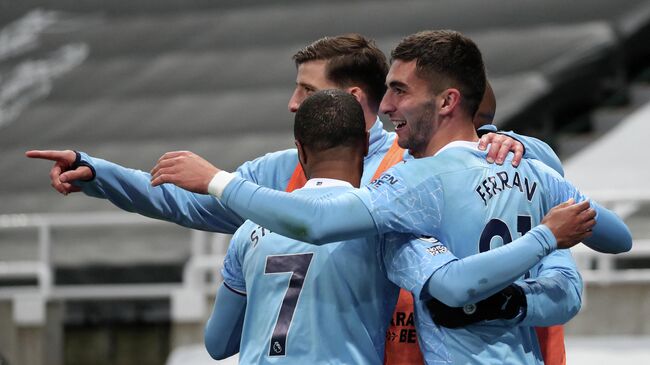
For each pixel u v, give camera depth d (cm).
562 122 4466
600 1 4694
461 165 1098
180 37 5644
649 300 2886
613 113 4353
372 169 1314
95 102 5281
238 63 5294
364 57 1323
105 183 1260
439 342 1088
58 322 3275
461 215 1087
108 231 4359
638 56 4522
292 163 1338
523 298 1077
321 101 1131
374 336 1131
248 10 5666
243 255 1176
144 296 3206
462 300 1040
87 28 5866
